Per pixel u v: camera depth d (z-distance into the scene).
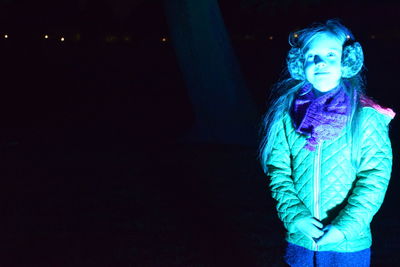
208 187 7.61
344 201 2.52
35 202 6.92
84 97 21.67
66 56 25.27
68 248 5.09
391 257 4.68
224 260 4.68
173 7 10.88
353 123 2.45
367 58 24.97
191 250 4.96
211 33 10.95
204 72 11.06
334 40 2.49
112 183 7.96
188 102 19.31
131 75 25.75
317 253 2.56
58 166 9.36
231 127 11.07
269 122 2.76
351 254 2.50
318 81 2.49
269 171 2.74
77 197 7.15
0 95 20.81
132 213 6.30
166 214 6.23
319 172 2.52
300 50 2.59
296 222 2.52
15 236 5.52
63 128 14.54
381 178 2.43
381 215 5.99
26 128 14.55
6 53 23.23
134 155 10.27
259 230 5.54
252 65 24.44
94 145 11.61
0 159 10.08
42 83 22.94
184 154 10.09
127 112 17.72
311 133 2.50
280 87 2.78
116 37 28.19
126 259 4.76
